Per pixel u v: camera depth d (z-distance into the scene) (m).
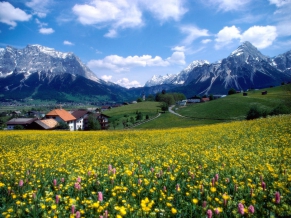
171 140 22.62
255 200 6.52
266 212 5.91
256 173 8.99
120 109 182.62
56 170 11.02
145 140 23.58
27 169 11.05
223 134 24.14
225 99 131.75
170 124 99.50
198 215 6.01
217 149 15.24
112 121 131.38
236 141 18.81
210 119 95.94
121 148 18.73
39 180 8.84
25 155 17.00
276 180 8.10
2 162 13.75
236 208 6.09
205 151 14.30
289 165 9.88
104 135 33.25
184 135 26.36
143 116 135.25
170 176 8.95
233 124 34.44
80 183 8.53
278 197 5.72
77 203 7.00
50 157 15.60
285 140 16.42
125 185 8.55
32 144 25.39
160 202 6.99
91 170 10.04
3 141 28.67
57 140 29.05
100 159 13.59
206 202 6.30
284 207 5.96
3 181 9.27
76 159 14.41
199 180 8.59
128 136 30.00
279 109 60.28
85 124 125.12
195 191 7.35
